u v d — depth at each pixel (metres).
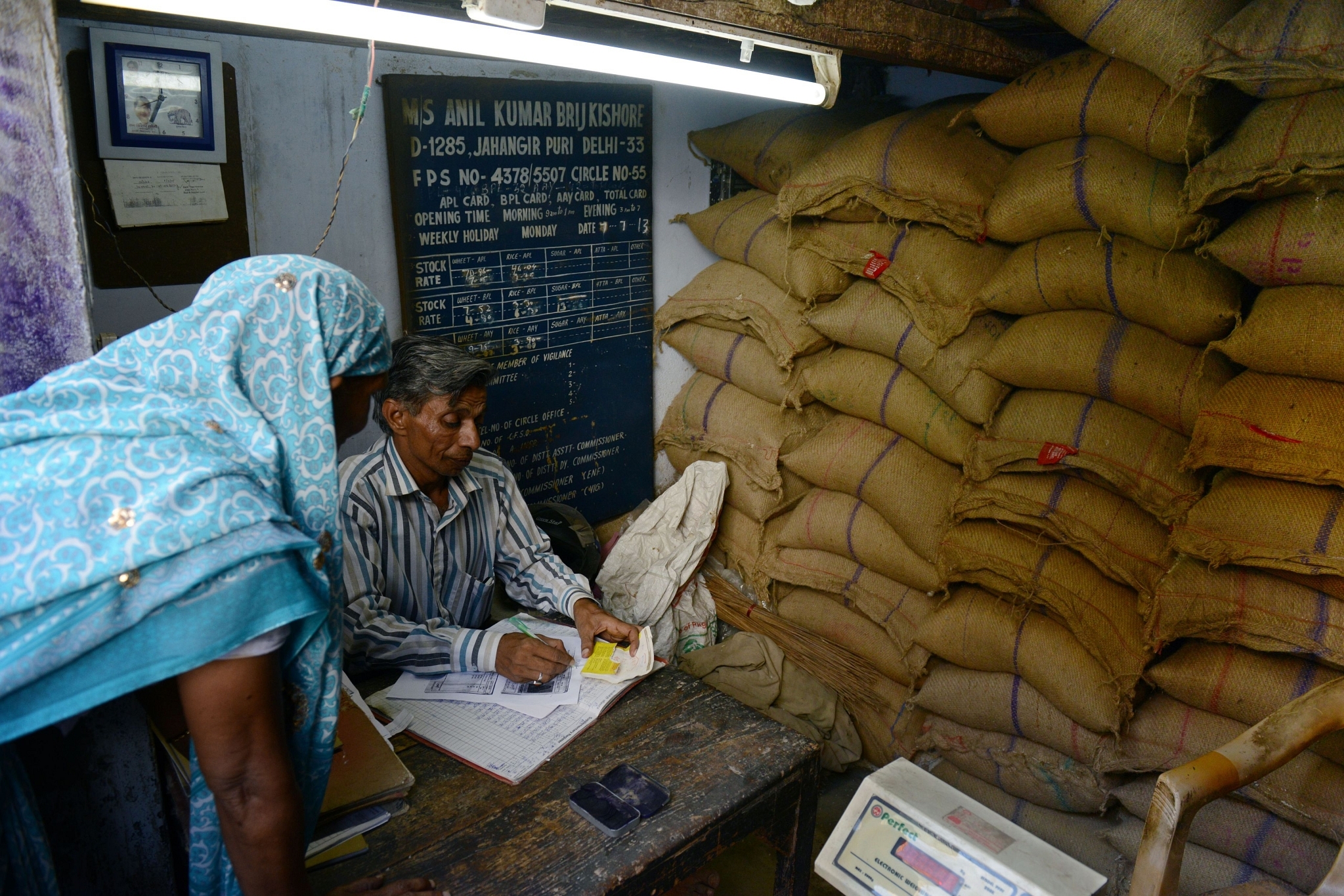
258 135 1.92
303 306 0.92
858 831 1.32
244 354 0.90
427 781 1.31
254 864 0.86
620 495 3.00
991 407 2.06
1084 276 1.83
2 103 0.89
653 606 2.48
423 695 1.53
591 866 1.15
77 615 0.75
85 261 0.97
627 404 2.93
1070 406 1.95
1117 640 1.79
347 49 2.03
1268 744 1.20
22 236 0.93
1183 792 1.12
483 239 2.39
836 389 2.41
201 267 1.88
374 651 1.62
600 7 1.28
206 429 0.85
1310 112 1.42
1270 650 1.53
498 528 1.95
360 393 1.03
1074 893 1.13
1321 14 1.37
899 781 1.35
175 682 1.09
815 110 2.69
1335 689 1.26
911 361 2.21
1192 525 1.61
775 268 2.50
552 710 1.48
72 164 0.94
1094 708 1.83
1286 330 1.49
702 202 3.00
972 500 2.06
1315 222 1.46
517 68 2.36
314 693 0.98
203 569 0.77
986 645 2.04
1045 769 1.98
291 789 0.87
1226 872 1.68
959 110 2.24
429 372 1.63
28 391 0.82
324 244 2.10
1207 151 1.59
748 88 1.53
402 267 2.24
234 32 1.82
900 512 2.26
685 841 1.21
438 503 1.83
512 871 1.14
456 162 2.27
